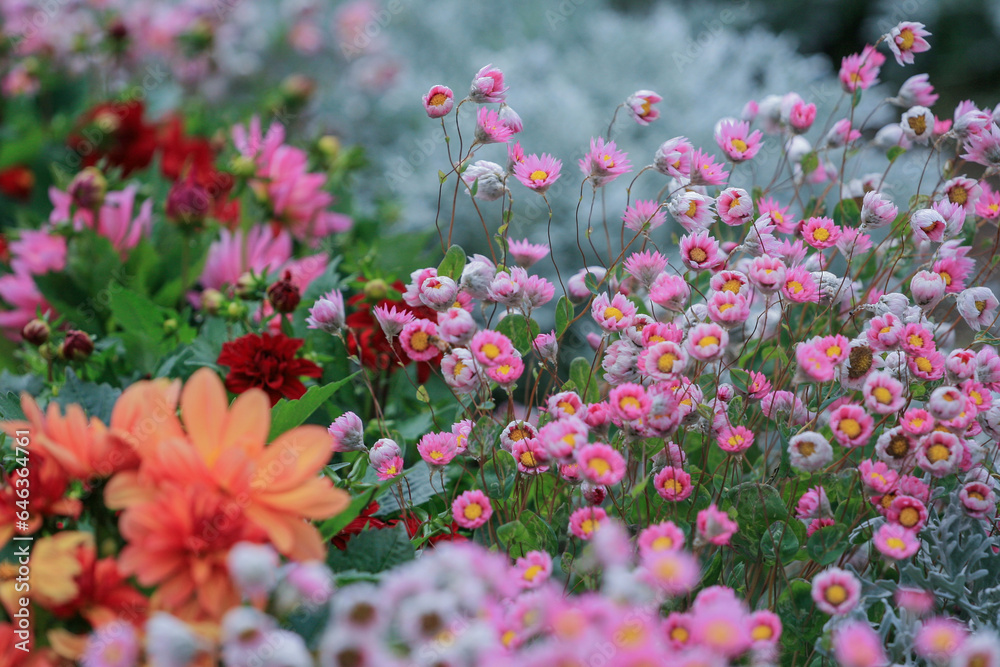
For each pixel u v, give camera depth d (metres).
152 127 2.58
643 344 1.85
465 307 1.92
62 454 1.68
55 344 2.11
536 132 3.90
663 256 1.90
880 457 1.81
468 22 5.48
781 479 1.88
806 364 1.79
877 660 1.72
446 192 3.91
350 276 2.20
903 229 2.00
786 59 4.68
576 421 1.76
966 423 1.80
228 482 1.68
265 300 2.12
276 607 1.66
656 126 4.16
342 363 2.12
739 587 1.87
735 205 1.89
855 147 2.11
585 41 5.21
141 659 1.66
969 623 1.80
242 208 2.30
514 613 1.69
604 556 1.67
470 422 1.88
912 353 1.83
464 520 1.82
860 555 1.88
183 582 1.67
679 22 4.91
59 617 1.68
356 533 1.87
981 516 1.82
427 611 1.62
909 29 2.01
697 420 1.85
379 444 1.88
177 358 2.08
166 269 2.27
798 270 1.85
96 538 1.71
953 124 1.95
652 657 1.63
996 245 1.94
